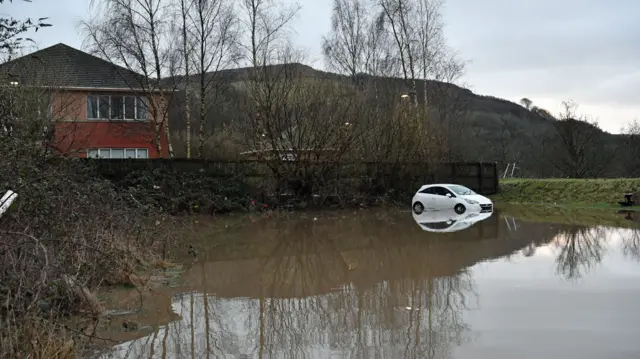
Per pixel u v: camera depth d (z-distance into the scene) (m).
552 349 5.34
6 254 5.32
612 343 5.48
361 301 7.70
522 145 43.00
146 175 18.75
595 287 8.05
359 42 36.41
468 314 6.74
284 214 21.22
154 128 25.36
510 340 5.66
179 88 26.12
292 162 22.30
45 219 6.69
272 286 8.84
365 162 24.09
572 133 33.56
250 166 21.55
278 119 21.97
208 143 29.77
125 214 8.89
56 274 5.77
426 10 31.56
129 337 6.07
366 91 28.08
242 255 12.03
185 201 19.09
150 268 9.71
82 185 8.67
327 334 6.17
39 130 11.27
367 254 11.90
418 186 26.19
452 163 28.17
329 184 23.08
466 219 19.33
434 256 11.31
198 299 7.91
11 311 4.70
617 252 11.41
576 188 26.75
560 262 10.29
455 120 33.59
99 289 8.00
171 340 5.98
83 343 5.61
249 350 5.67
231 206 20.38
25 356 4.75
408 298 7.75
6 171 6.73
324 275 9.71
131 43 21.83
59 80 20.17
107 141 25.92
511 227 16.58
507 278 8.88
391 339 5.90
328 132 22.53
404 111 25.69
